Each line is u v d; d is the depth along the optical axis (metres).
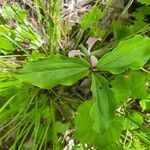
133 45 0.24
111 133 0.27
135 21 0.34
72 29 0.36
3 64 0.32
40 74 0.24
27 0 0.37
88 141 0.27
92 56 0.30
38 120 0.29
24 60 0.34
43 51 0.34
